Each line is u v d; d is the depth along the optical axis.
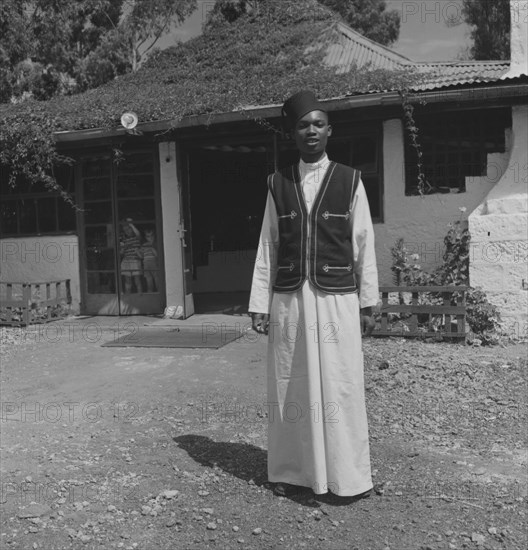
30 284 9.36
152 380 6.16
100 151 9.77
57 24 19.33
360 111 7.98
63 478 3.97
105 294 9.98
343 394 3.39
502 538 3.10
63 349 7.68
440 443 4.36
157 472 4.01
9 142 9.29
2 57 18.61
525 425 4.68
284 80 8.84
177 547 3.13
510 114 7.85
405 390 5.52
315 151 3.44
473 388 5.55
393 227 8.40
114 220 9.81
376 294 3.48
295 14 11.43
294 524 3.29
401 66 9.46
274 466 3.63
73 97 10.81
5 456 4.38
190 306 9.60
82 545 3.18
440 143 8.18
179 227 9.37
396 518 3.32
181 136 9.00
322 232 3.38
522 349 6.96
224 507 3.51
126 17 20.11
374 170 8.55
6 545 3.20
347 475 3.43
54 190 10.16
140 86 10.94
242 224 12.73
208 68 10.93
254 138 9.20
